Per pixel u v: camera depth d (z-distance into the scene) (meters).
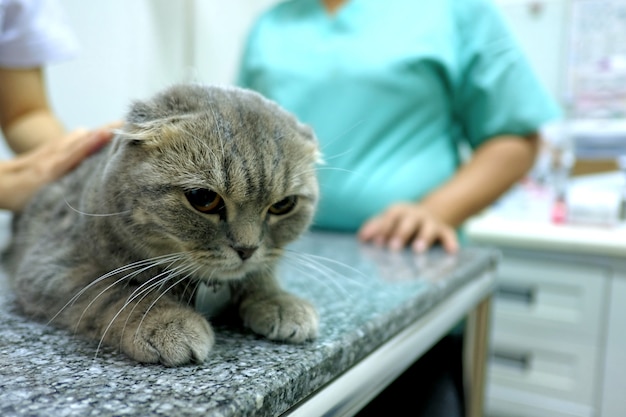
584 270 1.52
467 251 1.11
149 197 0.56
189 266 0.58
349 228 1.41
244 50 1.64
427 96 1.36
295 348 0.49
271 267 0.66
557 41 2.06
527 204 2.06
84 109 1.54
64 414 0.33
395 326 0.62
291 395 0.42
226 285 0.63
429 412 0.88
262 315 0.54
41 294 0.57
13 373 0.41
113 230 0.58
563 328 1.57
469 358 1.03
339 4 1.49
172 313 0.50
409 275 0.85
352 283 0.79
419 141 1.38
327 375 0.48
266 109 0.64
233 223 0.59
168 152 0.57
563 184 1.98
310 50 1.43
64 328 0.54
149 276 0.58
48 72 1.43
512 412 1.68
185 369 0.43
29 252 0.70
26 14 1.06
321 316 0.60
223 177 0.56
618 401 1.51
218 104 0.61
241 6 2.15
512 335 1.65
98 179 0.62
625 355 1.48
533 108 1.35
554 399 1.61
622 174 1.87
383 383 0.60
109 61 1.60
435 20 1.35
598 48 1.99
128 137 0.57
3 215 1.39
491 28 1.36
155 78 1.76
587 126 1.99
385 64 1.33
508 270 1.63
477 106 1.41
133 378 0.40
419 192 1.35
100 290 0.54
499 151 1.36
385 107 1.35
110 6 1.58
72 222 0.65
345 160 1.35
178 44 1.84
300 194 0.66
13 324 0.55
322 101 1.38
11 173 0.90
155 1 1.73
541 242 1.54
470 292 0.92
